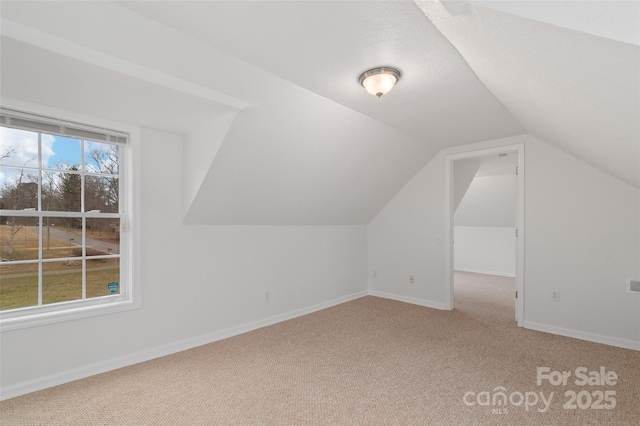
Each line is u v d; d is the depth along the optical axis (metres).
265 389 2.15
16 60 1.62
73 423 1.77
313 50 1.87
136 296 2.59
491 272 6.77
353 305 4.33
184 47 1.80
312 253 4.11
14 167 2.13
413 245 4.43
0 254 2.09
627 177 2.57
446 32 1.48
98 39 1.63
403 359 2.61
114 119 2.46
